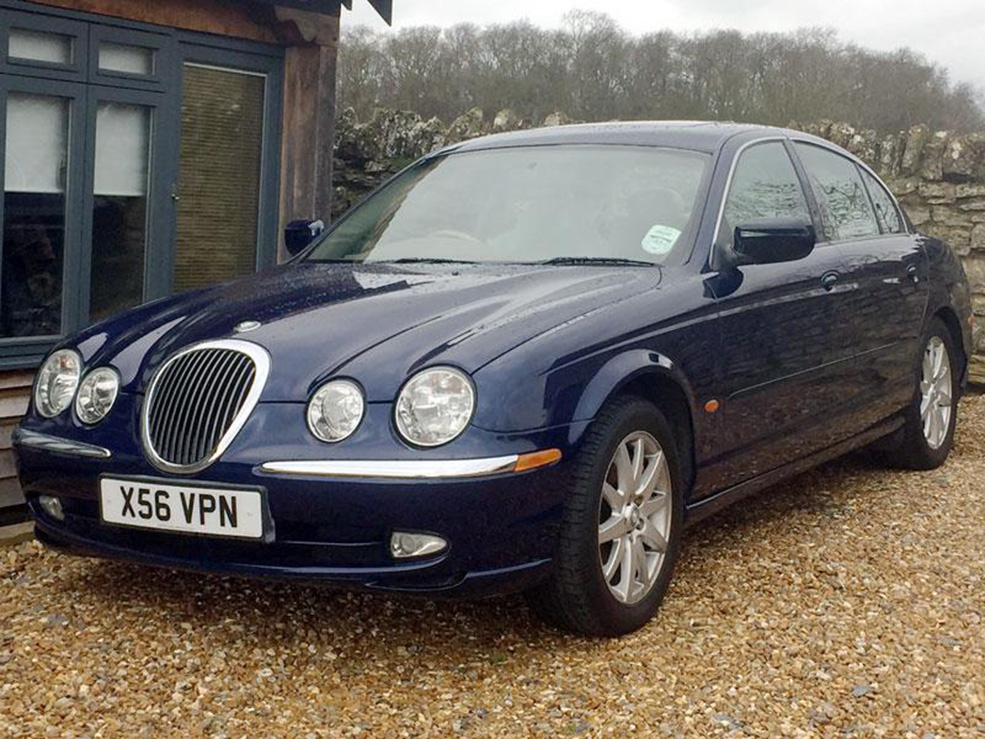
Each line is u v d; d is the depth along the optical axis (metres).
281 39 7.60
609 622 3.77
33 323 6.44
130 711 3.27
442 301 3.83
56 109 6.48
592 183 4.66
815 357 4.91
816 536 5.02
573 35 20.06
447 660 3.67
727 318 4.30
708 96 20.03
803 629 3.94
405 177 5.18
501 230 4.58
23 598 4.19
